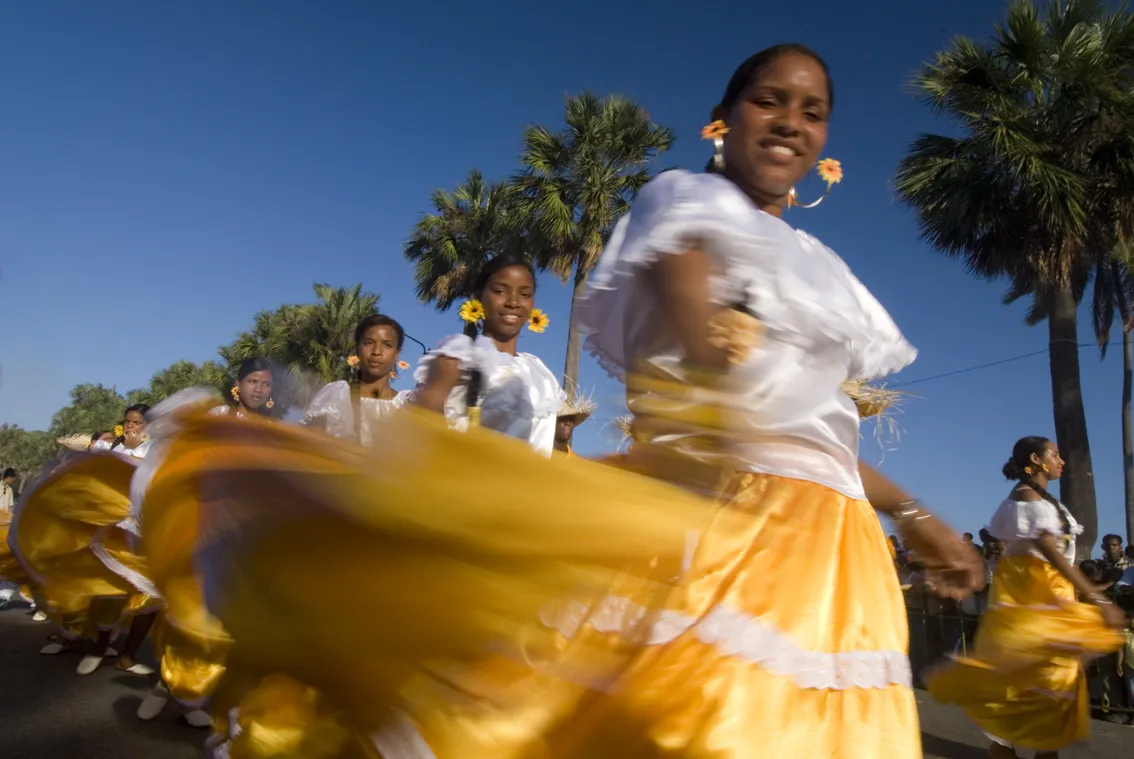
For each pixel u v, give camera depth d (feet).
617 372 5.49
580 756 4.42
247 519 4.57
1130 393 78.28
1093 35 43.68
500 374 11.41
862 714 5.12
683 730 4.58
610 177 56.44
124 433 24.58
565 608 4.25
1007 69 45.42
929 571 6.85
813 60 6.32
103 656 19.95
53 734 14.71
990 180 46.06
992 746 15.26
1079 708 14.74
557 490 3.89
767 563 5.20
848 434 6.02
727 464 5.16
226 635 5.10
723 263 5.11
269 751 4.90
